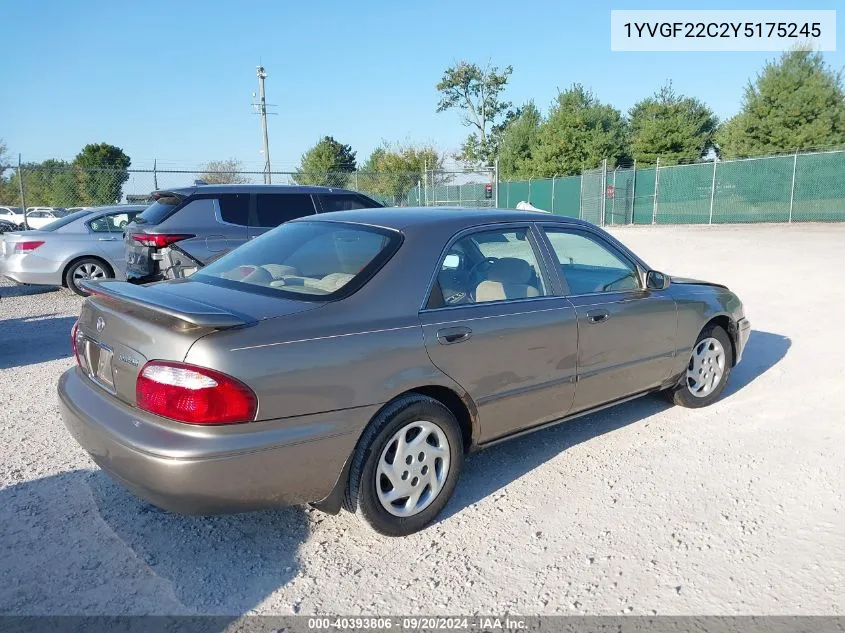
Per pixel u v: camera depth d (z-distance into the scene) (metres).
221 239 8.14
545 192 33.94
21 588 2.81
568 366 3.96
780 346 7.16
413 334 3.20
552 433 4.69
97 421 2.93
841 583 2.90
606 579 2.94
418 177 29.09
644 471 4.05
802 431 4.70
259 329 2.82
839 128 32.62
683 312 4.77
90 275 11.02
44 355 6.92
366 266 3.32
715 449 4.38
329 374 2.91
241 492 2.74
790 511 3.54
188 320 2.64
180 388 2.64
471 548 3.19
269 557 3.10
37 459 4.12
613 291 4.36
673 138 39.97
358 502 3.09
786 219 26.25
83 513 3.46
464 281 3.60
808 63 33.09
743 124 34.62
